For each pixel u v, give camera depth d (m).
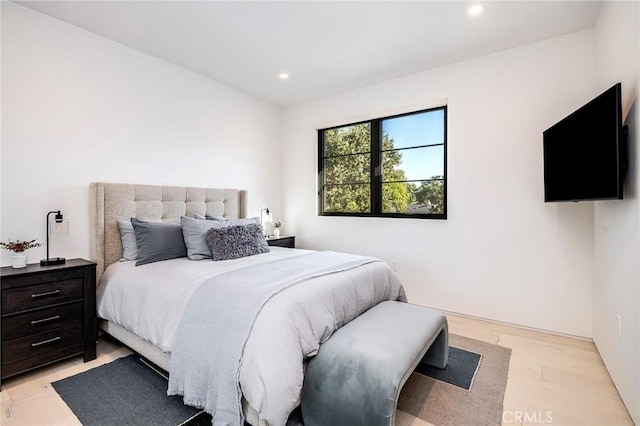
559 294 2.70
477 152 3.05
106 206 2.66
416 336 1.70
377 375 1.40
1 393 1.83
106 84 2.73
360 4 2.26
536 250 2.79
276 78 3.58
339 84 3.75
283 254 2.90
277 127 4.52
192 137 3.43
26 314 1.98
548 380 2.01
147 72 3.02
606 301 2.14
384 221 3.69
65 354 2.13
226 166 3.81
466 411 1.70
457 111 3.16
